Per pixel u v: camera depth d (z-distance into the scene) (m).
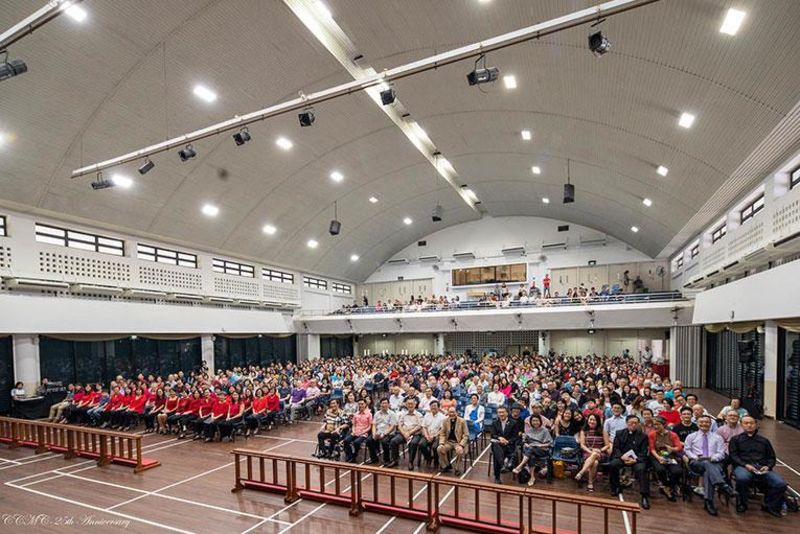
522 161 16.80
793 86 6.68
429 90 12.20
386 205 22.33
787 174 9.39
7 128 10.25
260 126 13.52
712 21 6.55
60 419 12.70
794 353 10.68
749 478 5.70
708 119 8.85
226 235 18.77
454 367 16.95
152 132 11.93
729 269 12.62
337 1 8.97
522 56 9.65
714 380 16.91
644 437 6.42
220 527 5.54
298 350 25.34
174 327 17.47
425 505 6.19
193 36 9.48
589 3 7.38
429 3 8.55
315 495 6.36
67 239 13.99
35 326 12.88
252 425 10.73
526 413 8.17
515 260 26.73
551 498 4.82
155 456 8.94
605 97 10.12
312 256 24.47
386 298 30.11
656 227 17.95
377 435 8.11
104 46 9.23
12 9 7.85
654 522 5.53
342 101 12.84
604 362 17.89
